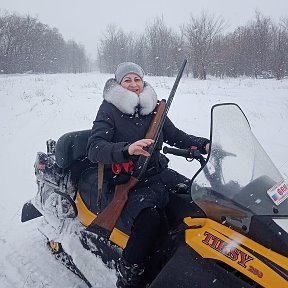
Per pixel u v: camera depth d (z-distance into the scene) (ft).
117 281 9.20
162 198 9.27
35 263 12.22
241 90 65.21
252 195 7.52
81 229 11.00
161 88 67.56
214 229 7.47
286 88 67.87
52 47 247.29
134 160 9.32
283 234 6.80
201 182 8.02
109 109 9.66
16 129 31.71
